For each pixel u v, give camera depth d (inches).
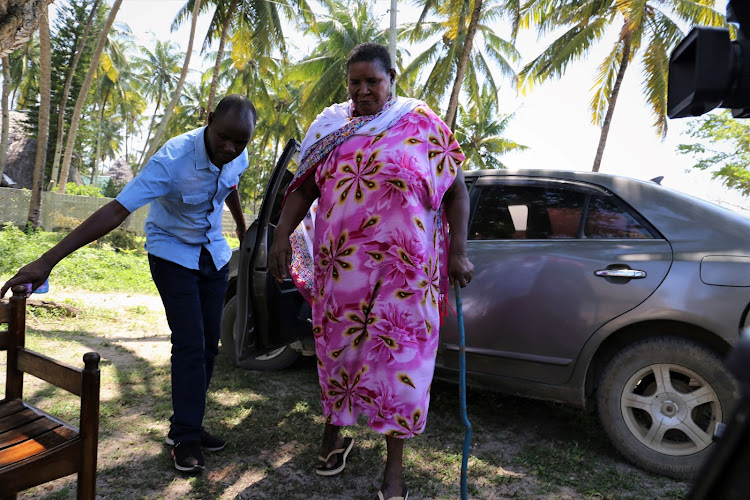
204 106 1536.7
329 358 87.1
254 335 115.0
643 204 113.4
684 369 100.8
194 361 99.2
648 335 107.9
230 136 93.0
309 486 95.3
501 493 95.3
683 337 102.3
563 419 131.5
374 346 83.3
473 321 122.8
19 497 85.8
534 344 115.6
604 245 113.4
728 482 18.2
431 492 94.4
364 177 83.0
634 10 634.8
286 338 126.6
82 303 251.4
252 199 1710.1
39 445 51.9
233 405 131.0
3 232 492.1
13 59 1233.4
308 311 135.0
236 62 861.8
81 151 1370.6
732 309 96.0
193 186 95.7
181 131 1568.7
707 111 39.0
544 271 116.8
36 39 1225.4
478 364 123.0
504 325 119.1
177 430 97.5
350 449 105.3
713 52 35.1
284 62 888.9
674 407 101.6
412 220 82.0
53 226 667.4
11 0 167.9
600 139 779.4
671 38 691.4
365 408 84.8
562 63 756.6
